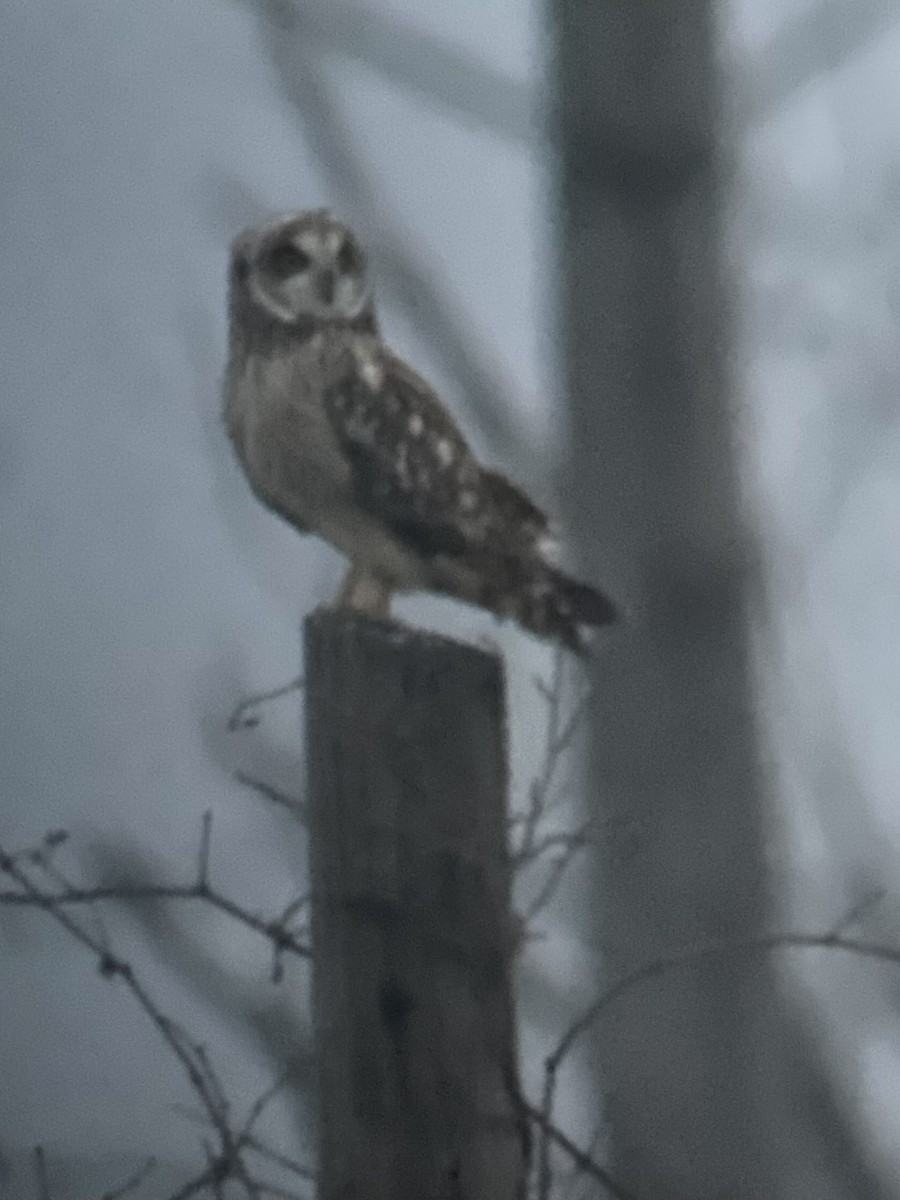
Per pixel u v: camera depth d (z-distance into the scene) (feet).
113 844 37.65
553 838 29.30
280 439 39.29
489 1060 29.01
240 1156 29.86
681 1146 38.88
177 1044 29.58
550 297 39.17
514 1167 29.12
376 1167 29.09
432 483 38.29
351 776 29.04
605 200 38.45
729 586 38.34
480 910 28.99
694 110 38.32
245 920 29.53
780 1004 39.14
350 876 29.07
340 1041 29.19
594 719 38.29
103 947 29.66
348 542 39.04
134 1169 33.83
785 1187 39.19
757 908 38.73
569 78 38.58
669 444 38.42
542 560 37.55
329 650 29.17
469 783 28.96
